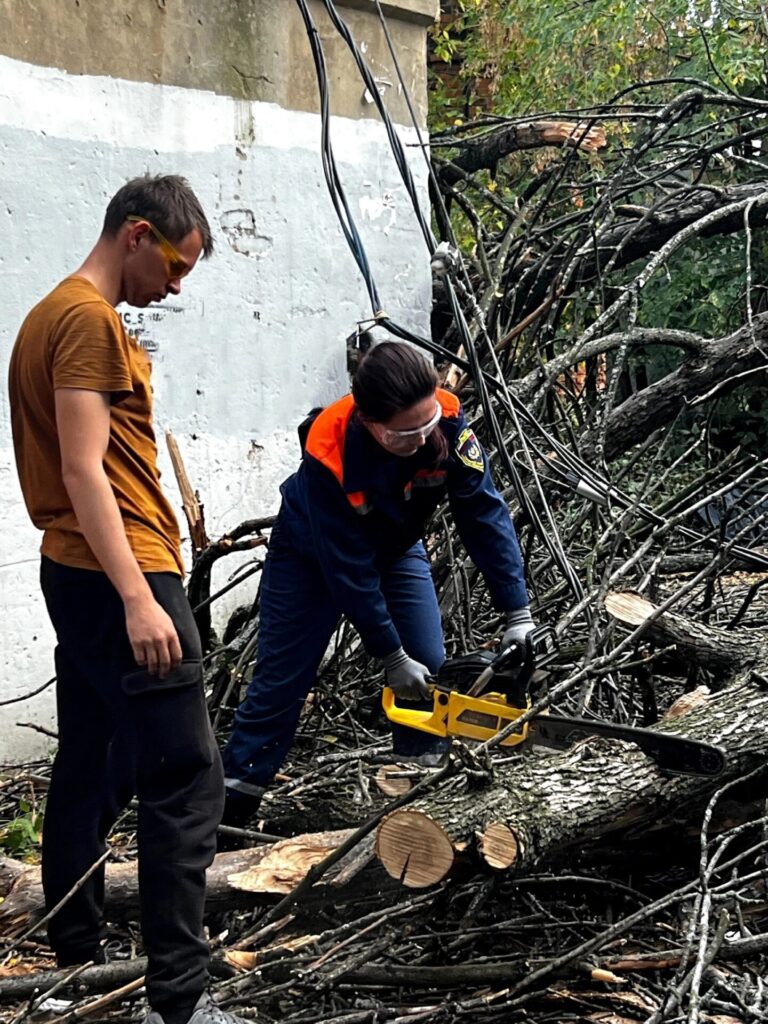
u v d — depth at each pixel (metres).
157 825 2.38
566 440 6.06
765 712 3.19
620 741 3.12
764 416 8.46
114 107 4.58
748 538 6.47
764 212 6.50
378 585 3.21
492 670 3.02
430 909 2.88
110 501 2.32
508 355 5.61
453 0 10.65
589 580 4.36
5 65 4.18
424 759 3.45
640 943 2.90
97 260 2.53
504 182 8.87
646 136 6.03
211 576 5.07
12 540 4.31
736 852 3.17
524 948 2.92
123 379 2.35
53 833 2.74
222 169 5.03
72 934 2.77
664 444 5.02
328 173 4.33
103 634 2.44
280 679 3.41
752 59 7.80
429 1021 2.58
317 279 5.51
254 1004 2.64
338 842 2.98
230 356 5.12
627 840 3.04
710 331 8.45
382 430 2.95
